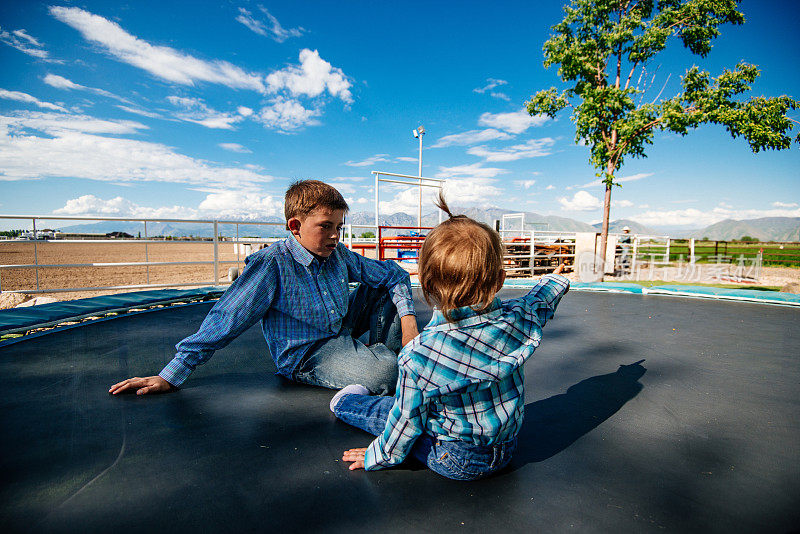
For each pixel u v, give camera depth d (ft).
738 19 20.33
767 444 4.07
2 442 3.90
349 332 5.66
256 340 8.00
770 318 10.40
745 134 19.19
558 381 5.90
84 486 3.24
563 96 23.62
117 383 5.52
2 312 9.27
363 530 2.81
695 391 5.51
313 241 4.91
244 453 3.80
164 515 2.92
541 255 29.81
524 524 2.87
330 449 3.91
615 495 3.22
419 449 3.50
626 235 32.37
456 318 3.09
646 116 21.04
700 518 2.95
